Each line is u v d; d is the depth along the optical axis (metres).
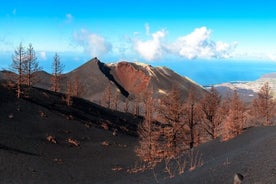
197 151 47.41
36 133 67.81
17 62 80.81
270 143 31.11
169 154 58.88
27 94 85.88
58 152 61.62
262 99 73.94
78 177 48.28
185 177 27.03
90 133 78.25
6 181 41.75
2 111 70.94
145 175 41.56
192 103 66.50
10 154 51.72
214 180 21.44
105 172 51.69
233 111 53.00
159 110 61.66
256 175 19.41
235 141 45.31
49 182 43.97
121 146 74.12
